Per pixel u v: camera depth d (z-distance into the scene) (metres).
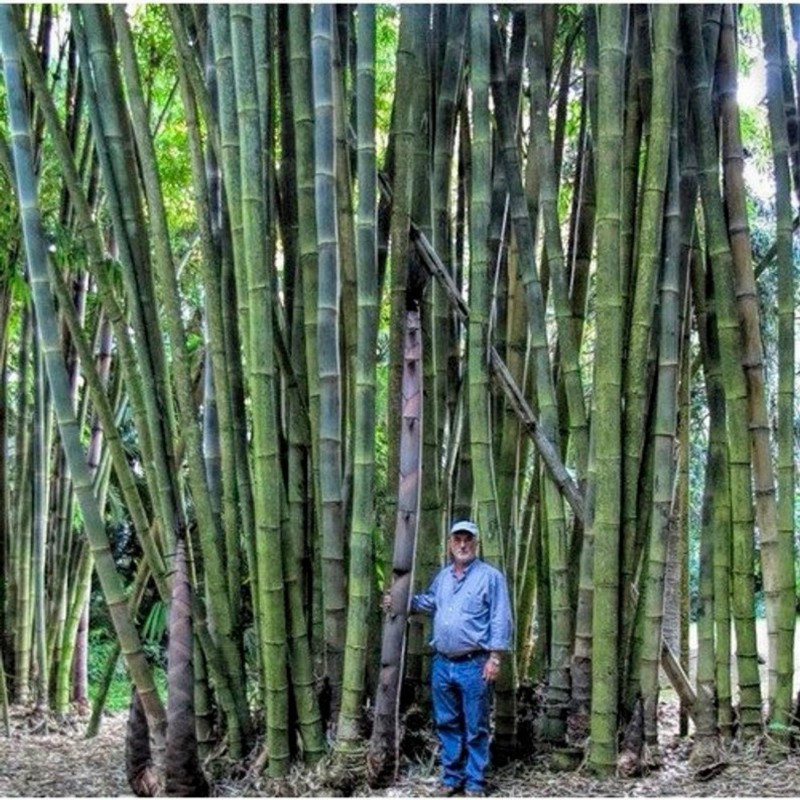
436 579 3.11
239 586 3.25
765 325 6.63
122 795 3.14
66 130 4.59
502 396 3.53
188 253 5.77
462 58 3.37
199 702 3.20
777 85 3.38
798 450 7.00
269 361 2.96
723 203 3.25
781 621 3.32
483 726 2.95
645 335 3.11
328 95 2.97
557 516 3.23
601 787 2.96
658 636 3.12
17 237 4.35
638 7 3.28
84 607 5.19
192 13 3.60
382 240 3.45
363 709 3.09
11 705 4.77
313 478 3.32
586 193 3.65
